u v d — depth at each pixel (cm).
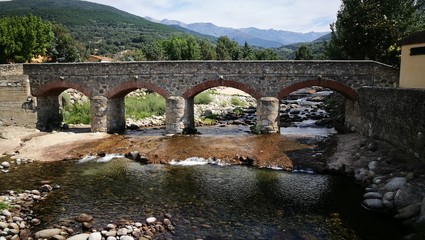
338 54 5012
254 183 2059
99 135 3256
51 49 7012
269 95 3156
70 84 3400
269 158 2478
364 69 3002
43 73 3428
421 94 1858
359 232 1444
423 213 1380
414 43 2489
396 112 2188
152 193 1909
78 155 2669
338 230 1468
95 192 1922
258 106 3192
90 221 1545
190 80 3219
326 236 1417
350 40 3719
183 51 9788
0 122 3503
